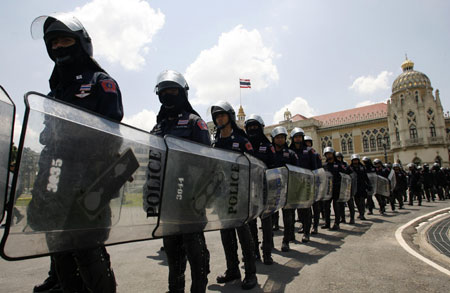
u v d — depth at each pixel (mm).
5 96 1551
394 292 2877
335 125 52344
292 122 54969
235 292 3023
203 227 2326
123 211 1700
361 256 4285
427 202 15398
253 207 3090
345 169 8016
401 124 43625
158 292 3021
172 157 2057
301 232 6730
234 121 3996
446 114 47938
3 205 1439
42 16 2049
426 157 41250
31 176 1314
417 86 43594
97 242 1565
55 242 1390
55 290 3062
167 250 2611
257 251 4254
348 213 10664
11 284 3395
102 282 1729
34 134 1343
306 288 3055
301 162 6293
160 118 3146
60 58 2057
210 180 2430
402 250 4559
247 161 3016
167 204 1988
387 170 11977
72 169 1479
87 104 1996
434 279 3219
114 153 1674
